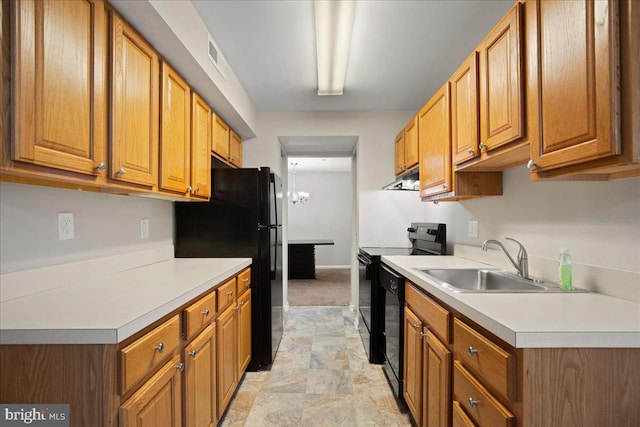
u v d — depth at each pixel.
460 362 1.24
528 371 0.86
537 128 1.13
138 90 1.49
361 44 2.19
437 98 2.14
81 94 1.14
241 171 2.56
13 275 1.21
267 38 2.11
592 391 0.87
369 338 2.70
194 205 2.55
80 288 1.40
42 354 0.91
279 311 3.03
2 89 0.88
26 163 0.95
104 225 1.72
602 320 0.96
